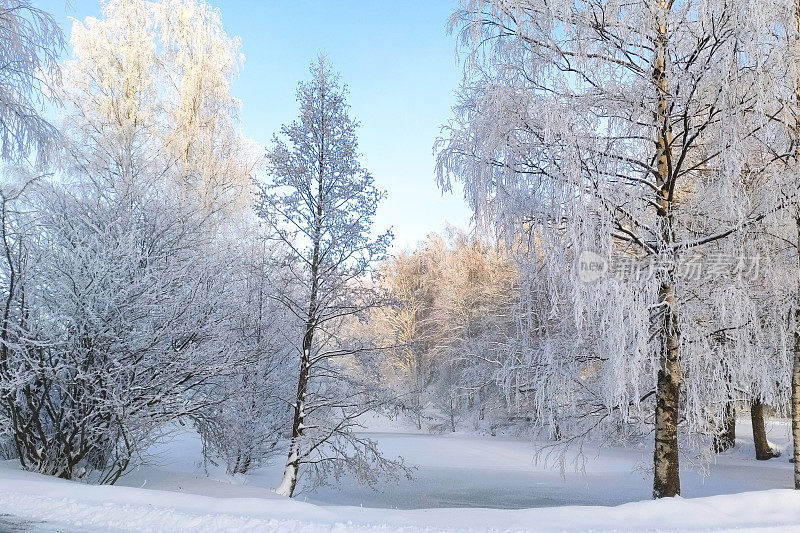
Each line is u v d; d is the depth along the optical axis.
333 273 11.11
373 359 11.81
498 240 8.90
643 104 7.40
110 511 5.52
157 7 18.02
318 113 11.28
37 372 7.75
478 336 31.97
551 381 8.23
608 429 9.37
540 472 17.78
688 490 12.22
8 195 8.21
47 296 8.11
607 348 7.42
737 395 8.41
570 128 7.12
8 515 5.20
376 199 11.19
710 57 6.97
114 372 8.08
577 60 7.43
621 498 12.25
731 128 6.81
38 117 10.83
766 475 14.46
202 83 18.11
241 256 10.74
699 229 8.18
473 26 8.34
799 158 7.66
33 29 10.34
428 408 39.44
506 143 7.89
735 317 7.43
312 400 11.61
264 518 5.62
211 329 8.92
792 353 8.47
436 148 8.97
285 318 12.18
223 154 18.53
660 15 7.30
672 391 7.99
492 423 31.61
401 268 40.22
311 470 11.62
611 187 7.43
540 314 8.85
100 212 9.28
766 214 7.30
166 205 9.75
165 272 8.84
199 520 5.30
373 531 5.22
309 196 11.20
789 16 7.48
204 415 9.77
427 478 16.34
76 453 8.60
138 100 17.23
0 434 8.20
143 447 8.86
